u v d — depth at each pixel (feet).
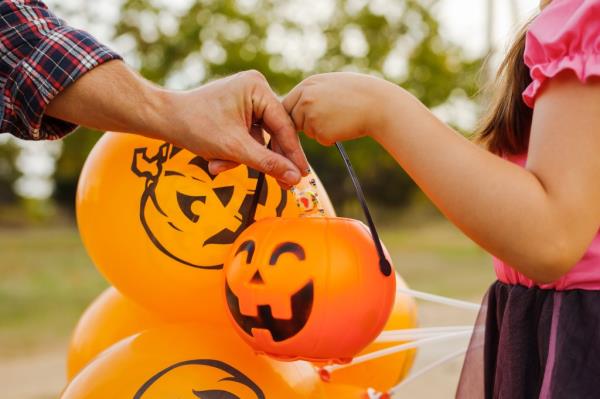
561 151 2.79
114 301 4.96
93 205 3.96
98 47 3.50
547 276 2.83
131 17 28.17
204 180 3.83
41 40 3.54
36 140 3.76
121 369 3.77
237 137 3.35
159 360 3.77
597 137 2.76
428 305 19.25
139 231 3.84
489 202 2.81
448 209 2.94
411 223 59.98
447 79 31.86
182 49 29.32
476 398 3.70
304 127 3.37
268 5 31.55
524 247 2.77
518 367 3.22
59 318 18.31
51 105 3.51
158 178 3.86
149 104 3.43
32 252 35.09
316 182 4.07
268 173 3.38
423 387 11.04
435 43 32.63
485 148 3.71
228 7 30.17
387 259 3.39
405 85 31.91
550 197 2.76
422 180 3.01
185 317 4.08
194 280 3.83
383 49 32.40
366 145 33.78
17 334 16.26
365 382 4.71
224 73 30.12
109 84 3.43
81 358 4.82
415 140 3.03
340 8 32.40
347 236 3.35
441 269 28.63
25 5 3.67
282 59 31.83
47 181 55.11
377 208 59.82
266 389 3.75
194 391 3.66
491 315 3.65
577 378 2.97
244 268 3.34
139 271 3.89
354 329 3.26
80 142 30.14
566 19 2.94
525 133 3.52
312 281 3.21
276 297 3.23
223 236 3.79
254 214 3.76
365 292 3.25
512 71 3.54
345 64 32.09
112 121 3.48
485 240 2.87
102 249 3.98
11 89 3.56
